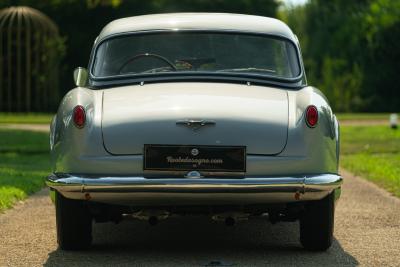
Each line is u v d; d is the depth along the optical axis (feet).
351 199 44.60
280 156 26.94
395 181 51.57
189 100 27.58
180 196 26.43
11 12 173.06
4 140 96.58
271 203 27.43
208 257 28.19
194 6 239.50
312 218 28.45
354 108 241.55
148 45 30.40
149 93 28.30
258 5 249.75
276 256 28.45
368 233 33.58
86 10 223.71
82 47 224.53
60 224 28.63
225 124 26.84
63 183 26.53
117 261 27.45
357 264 27.27
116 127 27.07
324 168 27.32
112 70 30.01
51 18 222.48
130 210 28.09
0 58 177.68
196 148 26.76
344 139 99.86
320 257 28.37
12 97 188.34
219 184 26.12
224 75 29.30
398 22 243.19
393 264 27.37
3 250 29.73
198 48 30.27
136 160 26.84
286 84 29.30
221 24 30.81
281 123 27.14
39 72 188.34
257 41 30.40
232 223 28.50
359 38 248.11
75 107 27.53
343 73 247.09
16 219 37.40
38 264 27.09
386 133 110.63
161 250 29.53
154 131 26.86
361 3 257.75
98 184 26.32
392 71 242.78
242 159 26.76
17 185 48.32
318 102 28.09
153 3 231.71
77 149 27.17
